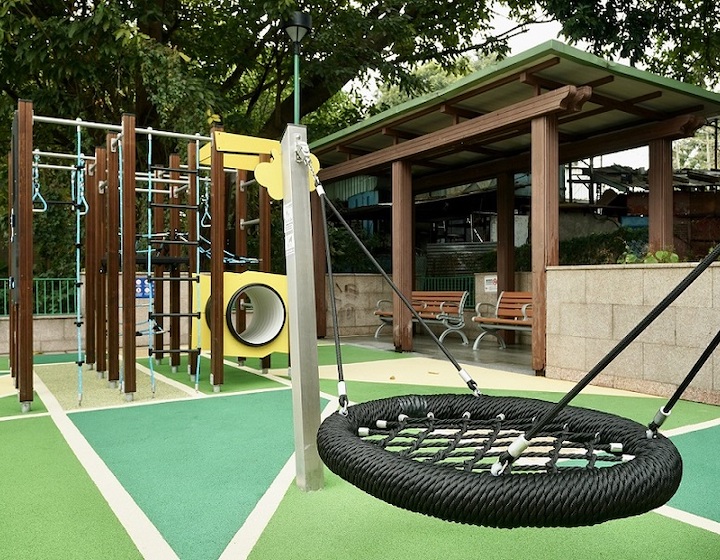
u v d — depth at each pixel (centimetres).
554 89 752
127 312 609
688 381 234
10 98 1296
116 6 1099
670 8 1473
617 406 572
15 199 607
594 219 1705
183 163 1200
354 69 1434
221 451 425
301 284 354
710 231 1548
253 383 713
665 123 841
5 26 1109
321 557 261
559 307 729
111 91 1305
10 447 438
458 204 1842
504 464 203
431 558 260
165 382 727
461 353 992
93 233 822
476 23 1616
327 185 1494
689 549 268
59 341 1055
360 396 624
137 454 418
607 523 297
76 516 307
